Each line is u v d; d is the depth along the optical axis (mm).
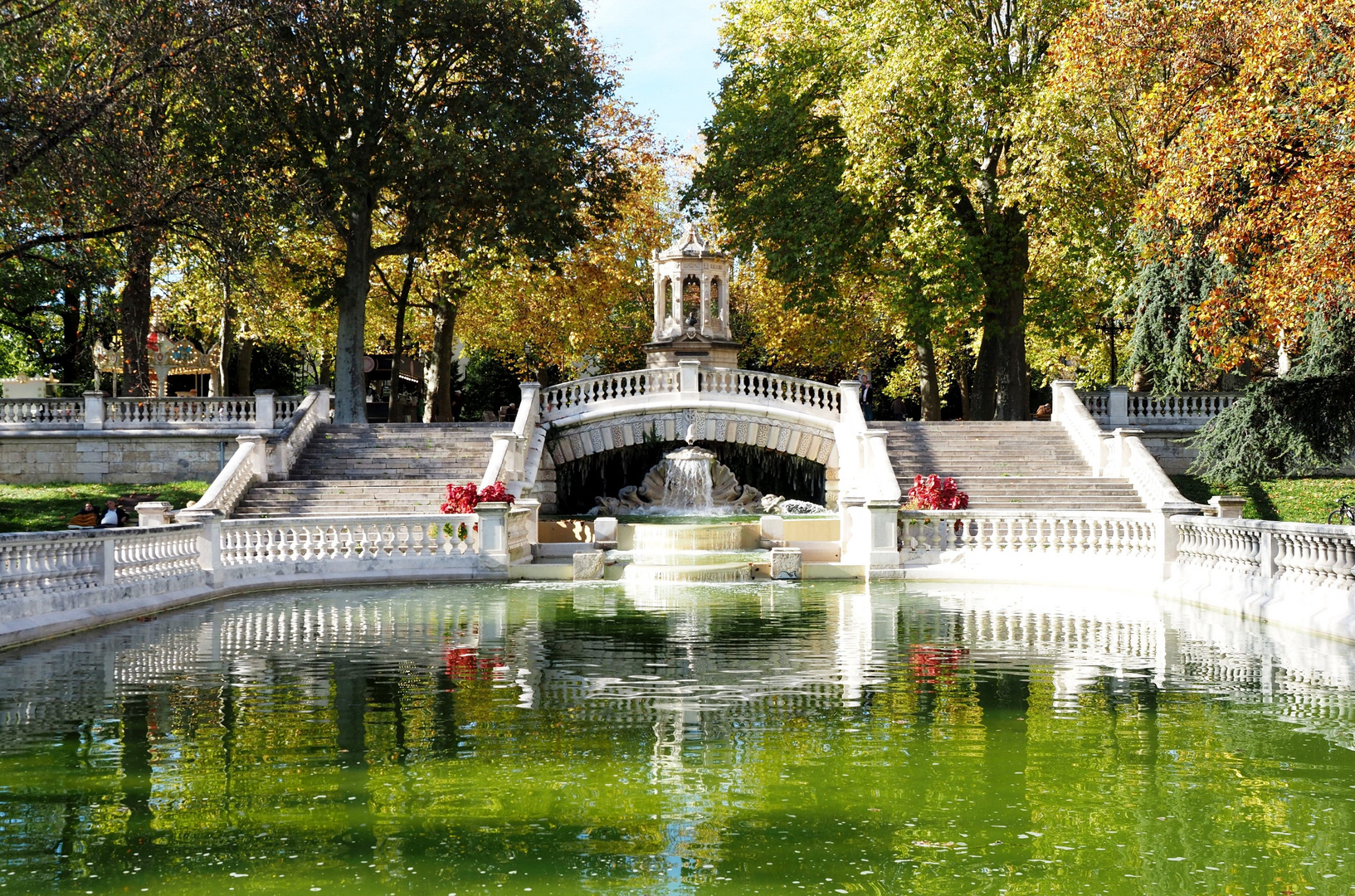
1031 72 31750
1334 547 14625
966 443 30375
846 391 32000
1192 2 22797
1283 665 12656
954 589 21188
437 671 12375
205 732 9602
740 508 31984
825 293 35125
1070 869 6555
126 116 20203
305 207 24750
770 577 23250
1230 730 9672
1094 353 47844
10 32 20000
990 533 23594
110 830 7227
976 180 33719
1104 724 9898
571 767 8562
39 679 11867
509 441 27422
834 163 34656
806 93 34938
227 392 38656
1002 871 6527
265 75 24688
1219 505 19750
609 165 35531
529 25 31578
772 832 7184
